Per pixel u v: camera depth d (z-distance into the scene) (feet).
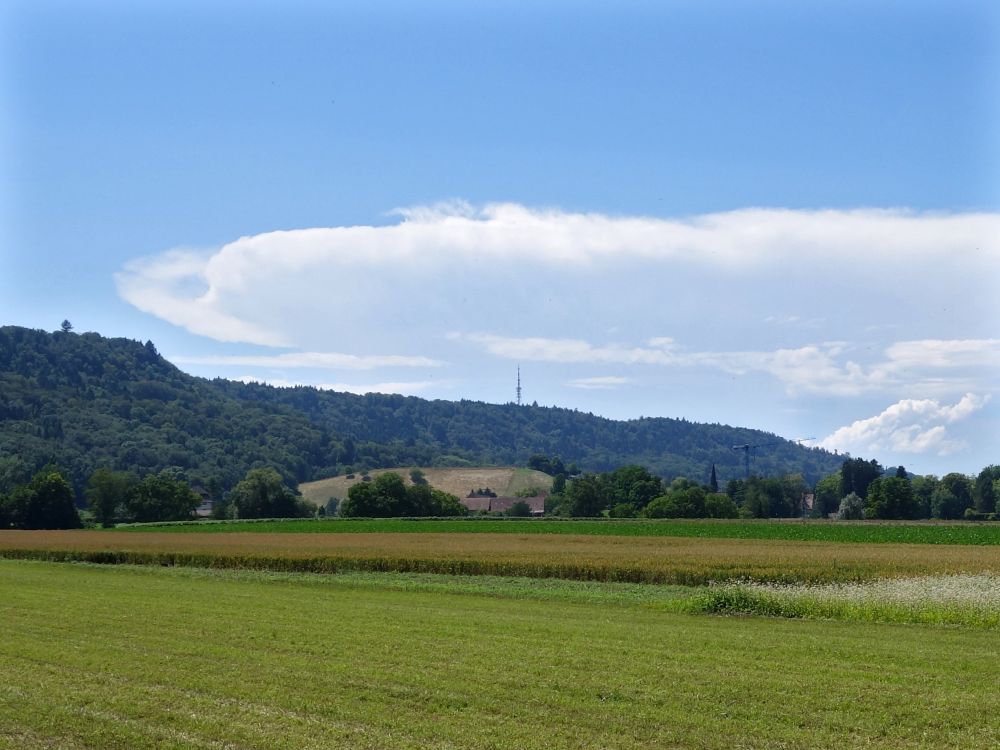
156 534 299.58
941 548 201.98
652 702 48.75
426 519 454.81
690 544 229.66
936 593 91.76
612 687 51.93
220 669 57.06
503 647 66.03
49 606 91.45
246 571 161.38
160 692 51.13
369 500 496.23
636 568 139.64
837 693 50.72
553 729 43.73
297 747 41.09
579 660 60.34
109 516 493.36
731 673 56.18
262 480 520.01
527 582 137.49
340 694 50.52
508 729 43.68
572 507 555.69
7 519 428.56
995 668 59.11
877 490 487.20
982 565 143.95
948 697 49.80
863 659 62.34
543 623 81.71
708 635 73.97
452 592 121.29
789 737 42.42
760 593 95.50
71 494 439.22
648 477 566.36
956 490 605.73
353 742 41.81
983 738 42.55
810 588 103.65
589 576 143.33
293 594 113.60
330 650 64.13
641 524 391.45
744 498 596.29
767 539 264.52
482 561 153.89
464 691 51.06
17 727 44.88
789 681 53.78
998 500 575.38
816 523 391.86
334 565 163.73
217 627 75.82
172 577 147.02
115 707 47.96
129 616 83.25
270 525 402.52
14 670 57.16
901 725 44.55
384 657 61.46
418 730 43.45
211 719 45.39
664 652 64.03
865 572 134.62
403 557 164.66
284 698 49.52
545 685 52.47
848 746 41.27
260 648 65.21
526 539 263.08
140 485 504.02
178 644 66.44
